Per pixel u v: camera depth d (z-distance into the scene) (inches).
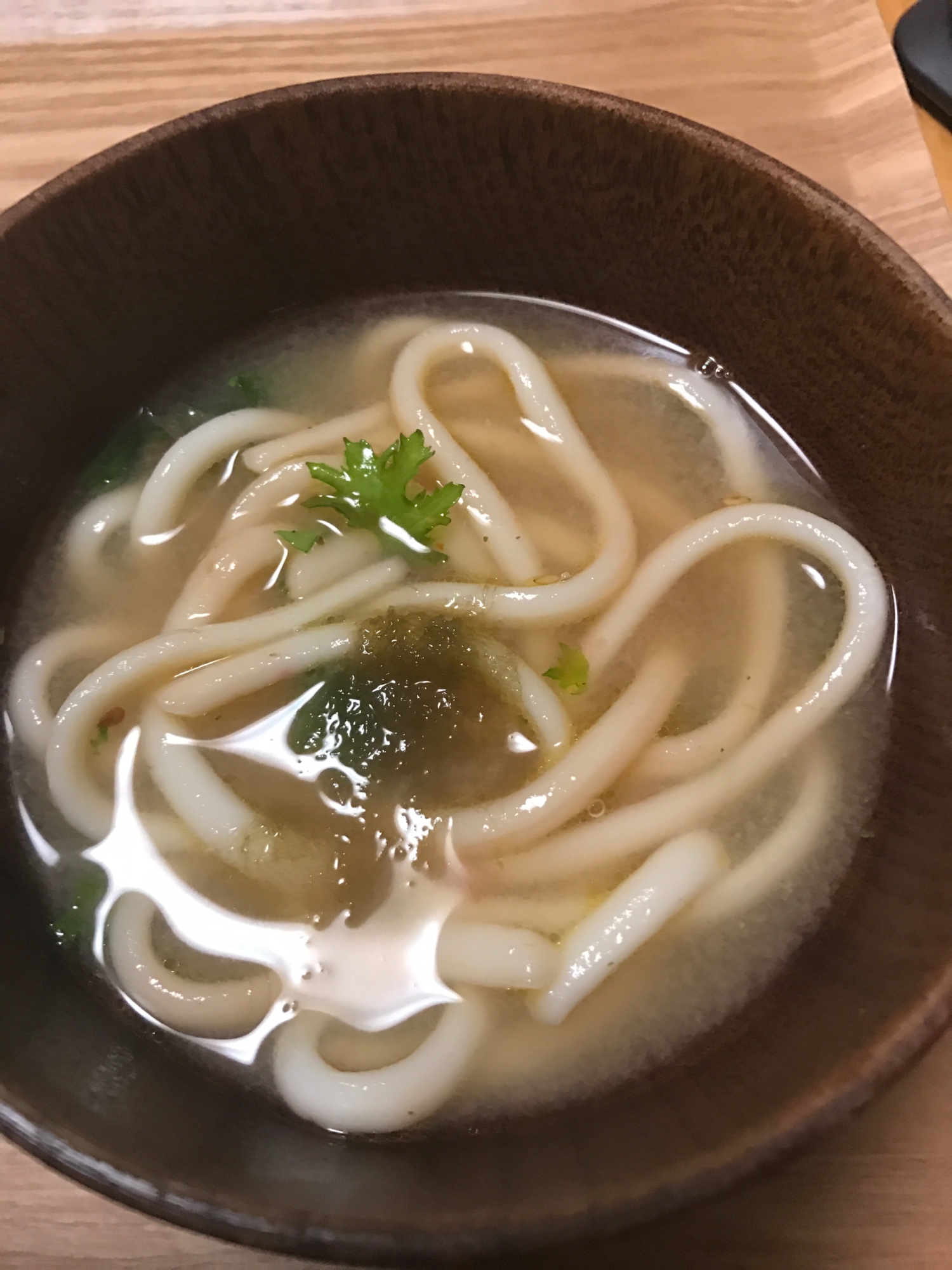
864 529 5.4
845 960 4.4
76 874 4.9
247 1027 4.5
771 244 4.9
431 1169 3.9
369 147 5.2
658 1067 4.5
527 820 4.8
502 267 5.9
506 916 4.7
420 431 5.6
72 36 6.7
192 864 4.9
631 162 5.0
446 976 4.6
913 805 4.7
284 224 5.5
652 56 6.6
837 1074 3.5
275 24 6.7
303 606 5.3
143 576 5.6
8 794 5.1
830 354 5.1
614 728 5.0
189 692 5.0
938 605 4.9
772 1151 3.3
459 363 6.1
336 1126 4.3
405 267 6.0
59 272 5.0
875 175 6.2
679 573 5.4
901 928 4.1
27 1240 4.2
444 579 5.4
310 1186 3.6
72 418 5.6
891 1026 3.5
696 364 5.9
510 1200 3.3
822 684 5.1
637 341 6.0
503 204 5.5
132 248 5.2
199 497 5.8
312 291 6.0
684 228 5.2
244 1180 3.5
